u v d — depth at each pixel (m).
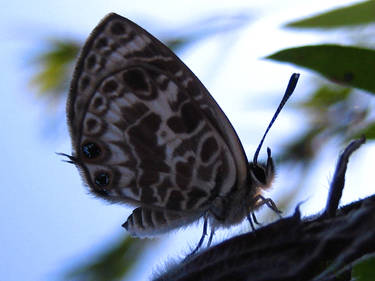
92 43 0.11
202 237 0.11
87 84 0.11
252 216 0.11
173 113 0.11
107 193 0.11
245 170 0.11
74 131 0.11
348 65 0.10
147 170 0.11
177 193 0.11
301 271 0.09
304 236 0.09
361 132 0.11
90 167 0.11
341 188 0.10
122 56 0.11
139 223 0.11
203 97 0.11
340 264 0.09
